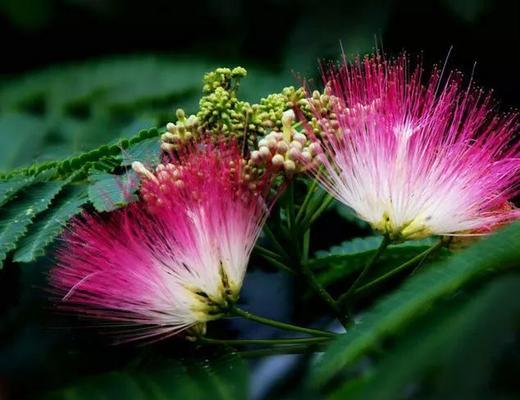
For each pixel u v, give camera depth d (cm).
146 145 42
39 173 43
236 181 40
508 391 34
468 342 35
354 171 41
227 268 40
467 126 41
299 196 44
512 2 54
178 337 41
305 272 42
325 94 42
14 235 41
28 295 46
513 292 35
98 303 41
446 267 36
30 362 44
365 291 42
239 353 41
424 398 35
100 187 41
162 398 39
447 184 40
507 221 41
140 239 40
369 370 36
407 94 41
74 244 41
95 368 42
